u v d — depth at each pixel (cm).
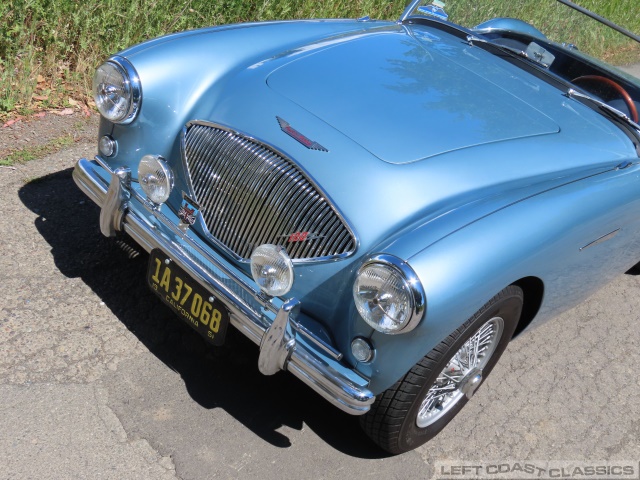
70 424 260
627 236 319
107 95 290
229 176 262
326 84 291
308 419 287
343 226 242
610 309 399
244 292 252
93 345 296
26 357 282
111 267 337
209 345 309
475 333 258
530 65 357
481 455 289
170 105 293
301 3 590
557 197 264
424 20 387
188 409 278
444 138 276
